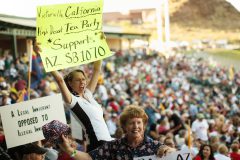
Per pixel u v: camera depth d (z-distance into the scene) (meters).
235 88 53.44
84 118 6.56
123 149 5.09
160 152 5.05
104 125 6.73
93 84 7.38
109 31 54.41
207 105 32.34
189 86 46.34
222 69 63.00
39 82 26.39
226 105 35.50
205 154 10.70
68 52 6.97
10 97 16.12
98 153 5.08
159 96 31.34
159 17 36.84
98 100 24.83
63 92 6.47
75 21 7.02
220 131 19.52
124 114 5.01
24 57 27.69
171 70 55.94
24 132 6.95
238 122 20.81
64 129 4.82
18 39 37.56
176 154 5.09
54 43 6.90
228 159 11.99
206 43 74.25
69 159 6.58
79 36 7.06
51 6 6.83
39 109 7.02
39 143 7.33
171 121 20.27
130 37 56.75
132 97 31.09
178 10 75.25
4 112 6.87
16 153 6.01
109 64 44.72
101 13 7.13
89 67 42.38
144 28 70.44
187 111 26.88
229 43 72.94
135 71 47.34
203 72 58.00
